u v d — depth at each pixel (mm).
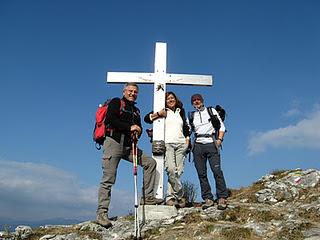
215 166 4715
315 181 5777
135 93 4602
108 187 4426
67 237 4238
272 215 4383
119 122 4383
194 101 4938
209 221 4379
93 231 4324
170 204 4746
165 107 5223
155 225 4344
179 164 4875
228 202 5051
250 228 4055
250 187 6344
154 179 4703
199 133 4828
